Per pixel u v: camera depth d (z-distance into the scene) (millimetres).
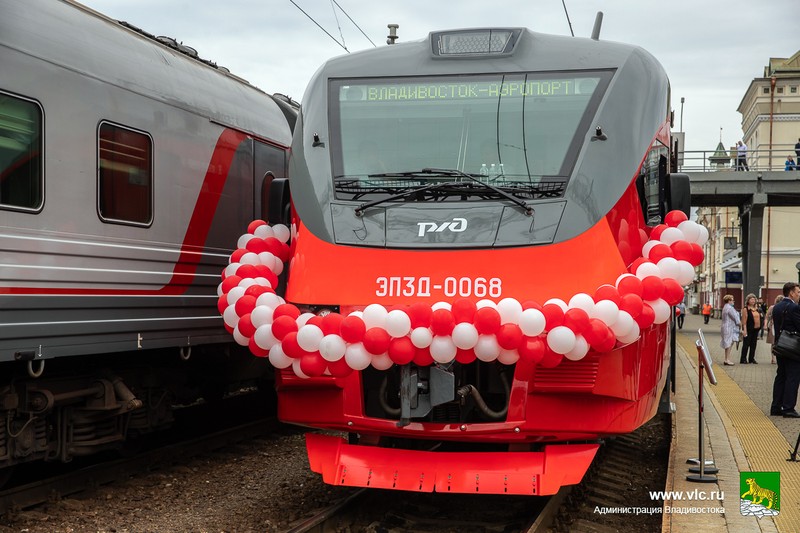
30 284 6555
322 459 6250
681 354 23750
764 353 25094
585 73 6777
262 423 10477
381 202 6469
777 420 11289
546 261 6031
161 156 8219
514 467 5996
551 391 5965
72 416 7688
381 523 6434
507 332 5586
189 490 7734
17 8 6566
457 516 6719
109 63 7539
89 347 7145
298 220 6660
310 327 5871
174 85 8500
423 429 6137
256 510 7039
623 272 6145
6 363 6902
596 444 6180
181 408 11883
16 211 6434
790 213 50312
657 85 6980
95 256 7266
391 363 5863
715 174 32938
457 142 6707
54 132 6836
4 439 6934
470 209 6312
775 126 54312
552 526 6355
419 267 6098
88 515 6816
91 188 7227
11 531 6367
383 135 6840
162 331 8133
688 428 10273
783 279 50375
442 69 7012
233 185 9555
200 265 8844
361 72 7180
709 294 77500
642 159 6543
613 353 6047
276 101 11203
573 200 6254
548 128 6598
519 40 7094
